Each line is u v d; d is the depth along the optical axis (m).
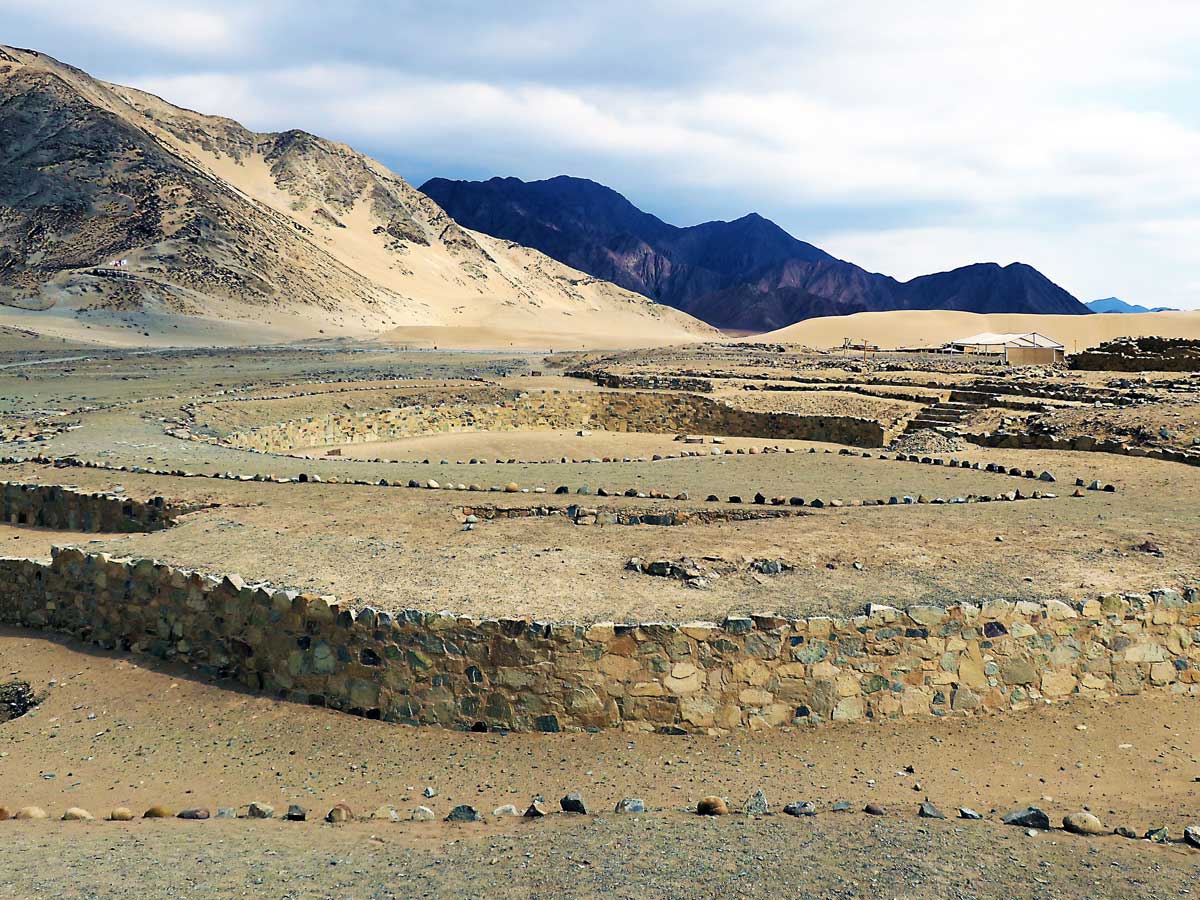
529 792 10.71
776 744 11.73
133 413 37.09
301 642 13.30
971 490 21.67
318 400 42.59
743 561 14.71
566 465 25.95
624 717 12.05
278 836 8.95
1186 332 106.25
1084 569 14.45
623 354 89.75
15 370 63.19
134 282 135.62
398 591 13.52
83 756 12.22
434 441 38.59
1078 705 12.82
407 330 143.75
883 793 10.48
